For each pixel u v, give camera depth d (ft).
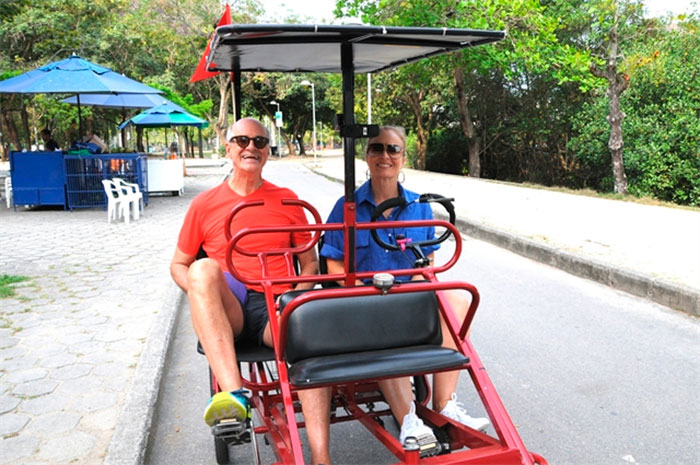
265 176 85.25
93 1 97.81
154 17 121.70
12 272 24.04
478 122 90.43
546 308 19.81
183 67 130.41
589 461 10.71
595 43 69.62
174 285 21.91
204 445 11.57
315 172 90.27
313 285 11.06
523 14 53.11
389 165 10.80
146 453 10.96
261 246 11.04
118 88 38.24
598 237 28.81
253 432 8.87
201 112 110.42
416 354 8.38
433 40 9.19
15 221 38.42
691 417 12.30
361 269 10.92
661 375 14.38
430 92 91.50
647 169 58.54
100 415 12.11
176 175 54.08
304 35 8.57
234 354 8.90
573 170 79.56
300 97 155.22
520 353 15.92
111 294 20.85
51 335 16.72
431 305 9.11
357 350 8.59
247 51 9.96
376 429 9.05
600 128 63.16
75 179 43.96
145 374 13.71
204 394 13.80
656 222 33.04
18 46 95.35
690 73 57.72
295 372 8.05
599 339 16.87
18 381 13.67
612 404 12.93
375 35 8.52
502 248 30.17
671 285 19.86
